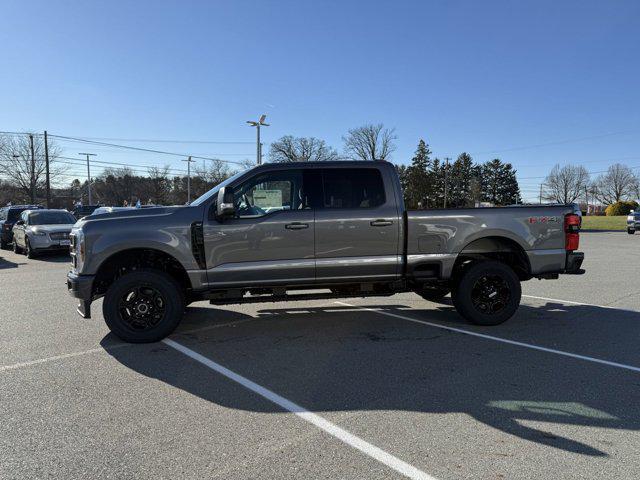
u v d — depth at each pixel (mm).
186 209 5566
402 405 3732
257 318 6801
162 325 5484
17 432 3295
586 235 29297
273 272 5637
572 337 5703
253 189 5734
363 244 5789
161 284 5449
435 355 5008
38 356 5027
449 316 6879
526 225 6133
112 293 5375
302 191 5773
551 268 6246
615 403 3752
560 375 4391
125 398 3893
